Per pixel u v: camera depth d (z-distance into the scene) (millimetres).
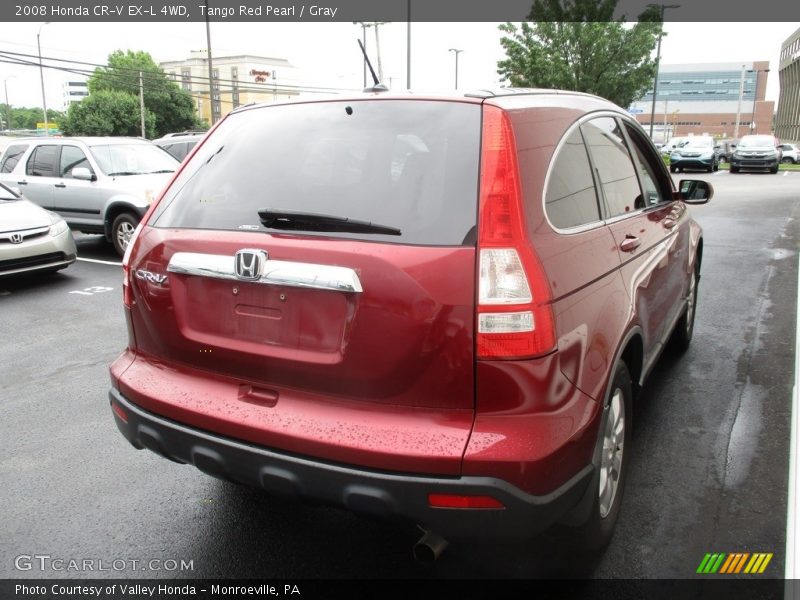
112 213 9969
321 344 2252
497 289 2045
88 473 3547
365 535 2977
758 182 22453
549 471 2084
